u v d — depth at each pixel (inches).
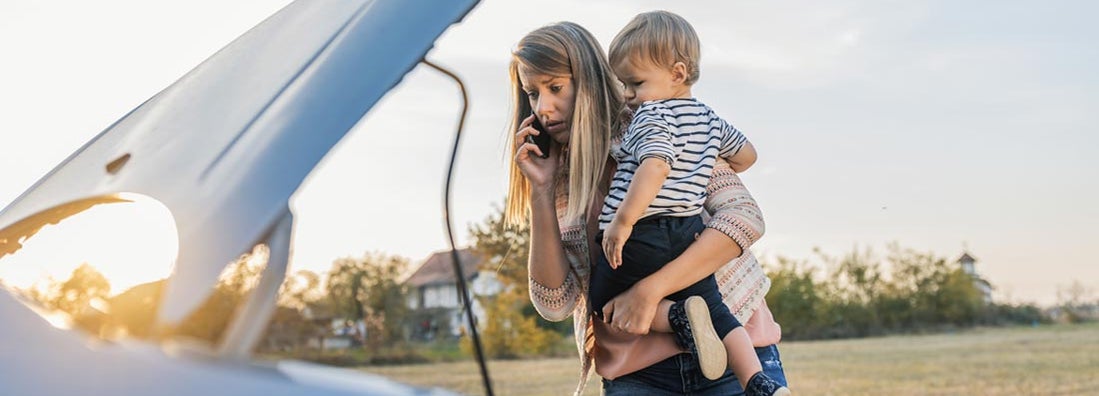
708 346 102.1
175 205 59.3
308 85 64.6
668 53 110.7
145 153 72.3
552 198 110.7
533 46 107.0
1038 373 470.9
